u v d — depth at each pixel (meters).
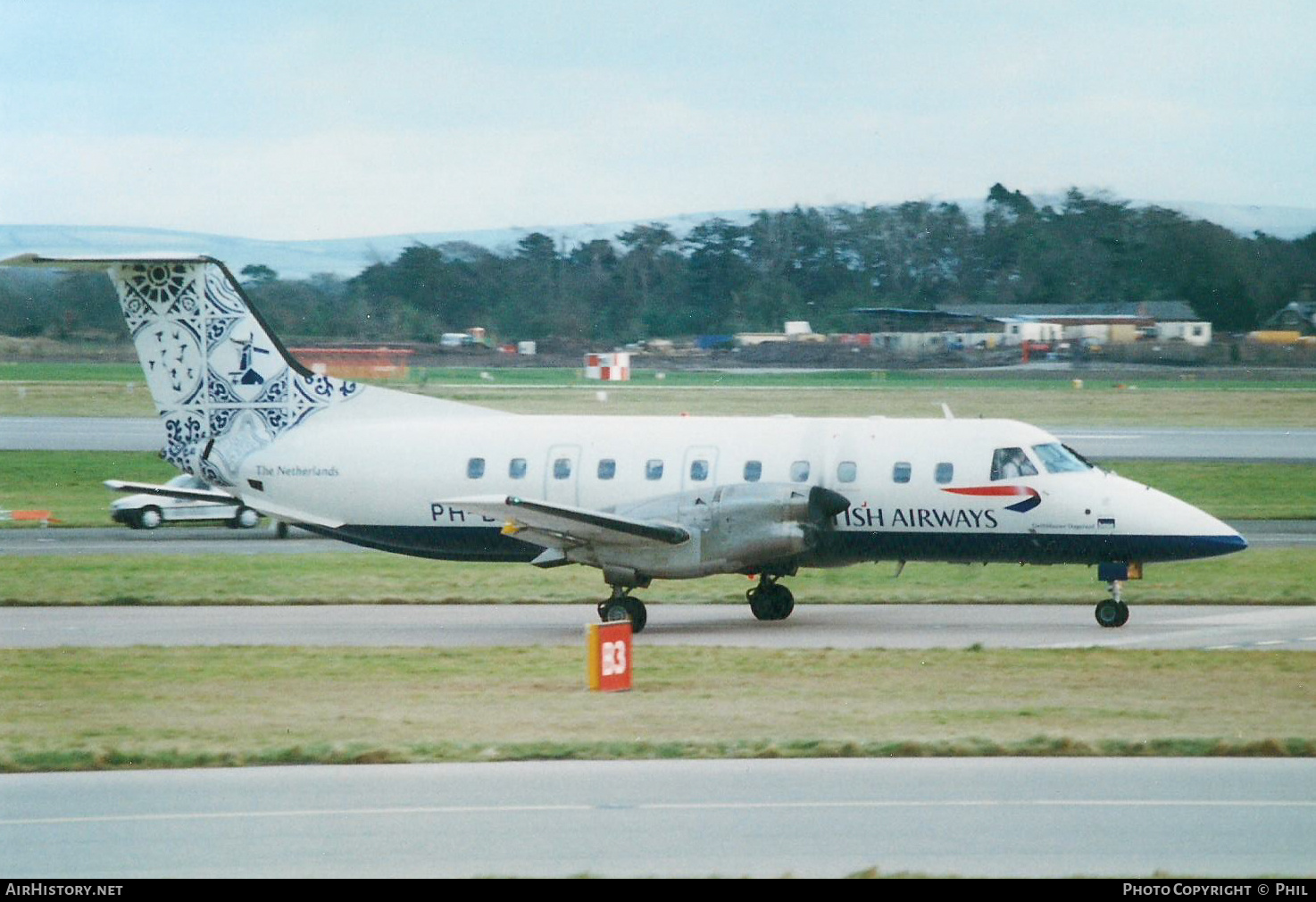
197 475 116.31
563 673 81.12
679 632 97.69
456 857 45.78
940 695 73.75
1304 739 61.12
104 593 115.38
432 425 112.75
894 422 106.56
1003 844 46.88
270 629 99.00
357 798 53.12
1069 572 126.75
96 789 54.78
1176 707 70.06
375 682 78.56
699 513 98.56
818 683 77.31
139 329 115.50
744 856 45.69
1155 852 46.00
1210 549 97.88
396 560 135.88
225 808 51.72
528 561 111.00
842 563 106.38
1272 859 45.28
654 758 59.47
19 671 82.12
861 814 50.34
